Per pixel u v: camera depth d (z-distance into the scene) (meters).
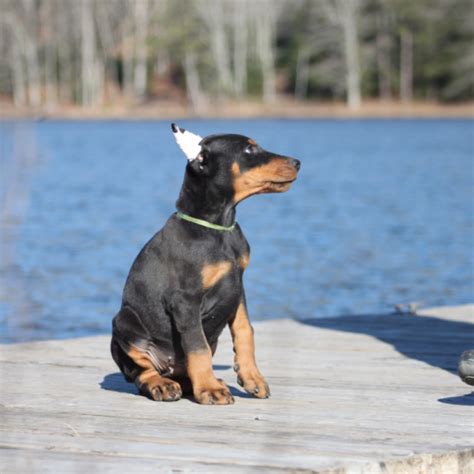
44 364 7.17
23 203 2.66
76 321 12.52
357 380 6.55
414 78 85.75
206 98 83.38
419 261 18.39
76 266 17.30
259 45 84.62
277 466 4.39
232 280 5.65
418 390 6.21
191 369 5.71
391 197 30.59
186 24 81.44
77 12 80.94
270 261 18.36
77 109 82.62
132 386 6.33
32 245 19.78
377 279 16.45
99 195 31.41
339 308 14.08
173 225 5.66
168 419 5.37
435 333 8.54
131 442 4.85
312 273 17.02
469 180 36.38
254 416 5.45
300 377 6.65
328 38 82.50
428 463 4.57
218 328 5.83
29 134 2.66
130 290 5.85
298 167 5.59
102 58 83.19
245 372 5.86
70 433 5.04
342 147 53.47
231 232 5.65
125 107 82.50
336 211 26.83
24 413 5.53
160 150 53.19
